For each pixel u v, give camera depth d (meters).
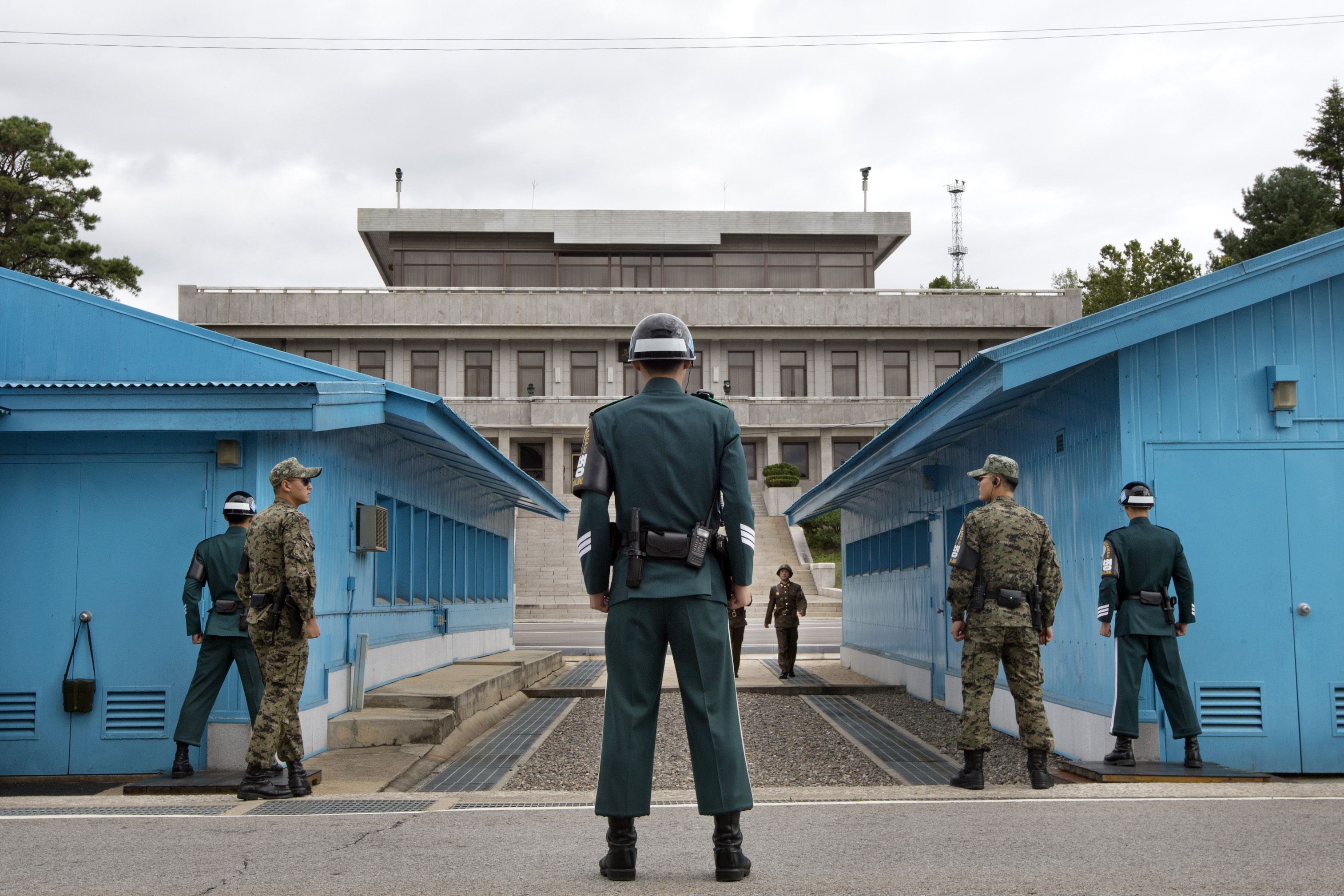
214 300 51.97
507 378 53.62
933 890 4.08
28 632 9.04
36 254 42.16
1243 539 8.42
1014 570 7.02
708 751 4.23
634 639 4.30
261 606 6.98
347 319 52.47
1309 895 4.02
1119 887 4.12
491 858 4.69
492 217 57.00
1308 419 8.53
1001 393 8.67
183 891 4.13
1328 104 58.84
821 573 39.50
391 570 12.73
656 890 4.09
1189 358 8.52
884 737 11.55
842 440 54.31
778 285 58.66
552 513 22.30
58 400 8.66
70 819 5.68
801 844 4.90
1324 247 8.38
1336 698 8.34
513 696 14.97
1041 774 6.85
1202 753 8.30
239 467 9.07
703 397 4.52
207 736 8.77
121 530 9.11
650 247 57.91
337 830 5.32
